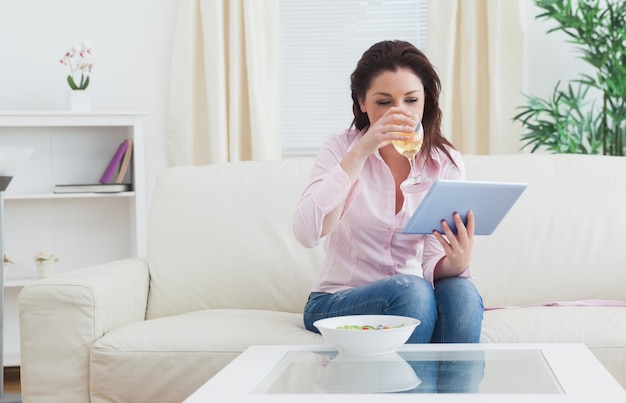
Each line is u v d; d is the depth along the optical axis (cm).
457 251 180
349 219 207
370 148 181
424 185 189
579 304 240
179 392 203
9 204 403
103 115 377
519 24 390
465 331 182
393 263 208
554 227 259
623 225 258
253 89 397
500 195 173
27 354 207
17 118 369
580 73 393
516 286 254
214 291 256
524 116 392
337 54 424
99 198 410
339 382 130
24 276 405
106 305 213
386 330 149
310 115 427
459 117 398
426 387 125
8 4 405
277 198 265
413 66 198
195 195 267
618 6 367
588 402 116
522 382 128
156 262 259
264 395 122
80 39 409
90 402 206
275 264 257
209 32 399
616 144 367
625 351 200
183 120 404
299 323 223
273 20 403
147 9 411
